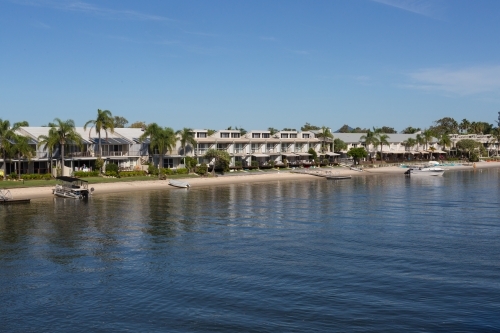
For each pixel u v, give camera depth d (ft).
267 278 119.96
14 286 116.06
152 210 230.48
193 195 298.56
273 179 422.00
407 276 120.57
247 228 183.21
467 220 197.47
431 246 151.33
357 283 115.55
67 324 95.25
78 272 126.52
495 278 118.73
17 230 179.22
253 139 489.26
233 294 109.19
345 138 620.49
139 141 397.39
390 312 98.68
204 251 147.13
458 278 118.83
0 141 311.68
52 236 168.66
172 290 112.37
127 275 123.65
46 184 308.60
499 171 532.73
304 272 124.57
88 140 378.32
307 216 211.00
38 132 362.74
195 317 97.25
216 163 436.35
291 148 526.57
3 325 95.04
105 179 349.41
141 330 92.17
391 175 479.41
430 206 240.53
